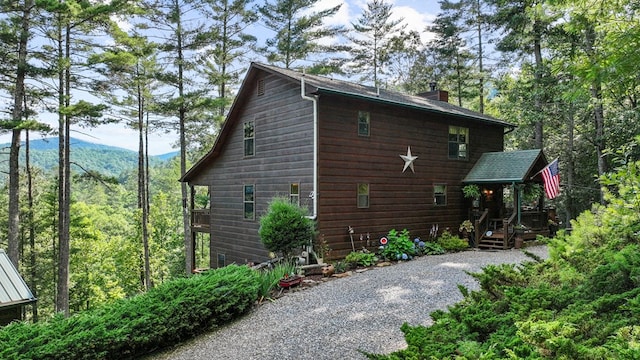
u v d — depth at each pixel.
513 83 21.73
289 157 12.48
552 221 16.03
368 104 12.69
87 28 15.90
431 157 14.48
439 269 10.30
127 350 5.77
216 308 6.84
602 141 15.86
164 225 27.77
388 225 13.08
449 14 27.27
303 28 24.23
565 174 20.69
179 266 27.92
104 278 24.09
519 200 14.33
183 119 18.48
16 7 13.38
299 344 5.75
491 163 15.59
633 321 2.43
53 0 12.72
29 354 4.79
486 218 14.95
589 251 4.15
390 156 13.24
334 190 11.79
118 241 25.72
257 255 13.80
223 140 15.58
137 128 21.30
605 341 2.37
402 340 5.55
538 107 18.34
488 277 4.12
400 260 11.93
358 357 5.10
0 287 7.78
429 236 14.30
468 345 2.60
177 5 18.08
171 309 6.23
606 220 4.39
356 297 7.94
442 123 14.92
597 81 5.11
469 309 3.40
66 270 16.14
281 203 10.97
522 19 17.45
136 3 16.31
